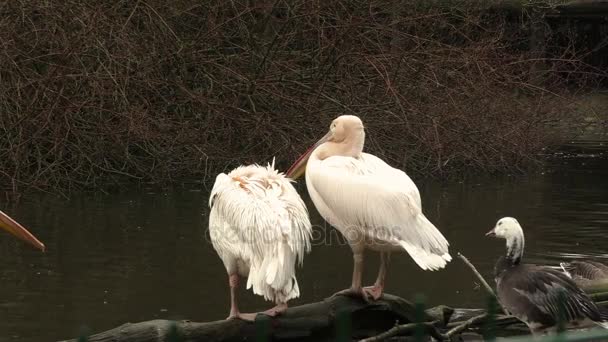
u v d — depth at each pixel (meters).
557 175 16.88
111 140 15.21
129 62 14.89
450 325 7.89
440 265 7.44
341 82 16.62
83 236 11.35
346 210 7.81
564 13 28.73
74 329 7.93
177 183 15.39
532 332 7.05
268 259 6.94
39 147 14.69
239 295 9.11
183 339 6.92
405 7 17.95
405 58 16.55
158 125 15.13
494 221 12.59
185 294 9.05
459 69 17.42
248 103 16.58
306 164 8.98
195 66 16.42
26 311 8.38
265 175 7.71
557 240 11.34
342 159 8.13
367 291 7.69
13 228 8.41
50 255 10.42
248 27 17.45
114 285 9.29
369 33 17.28
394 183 7.79
